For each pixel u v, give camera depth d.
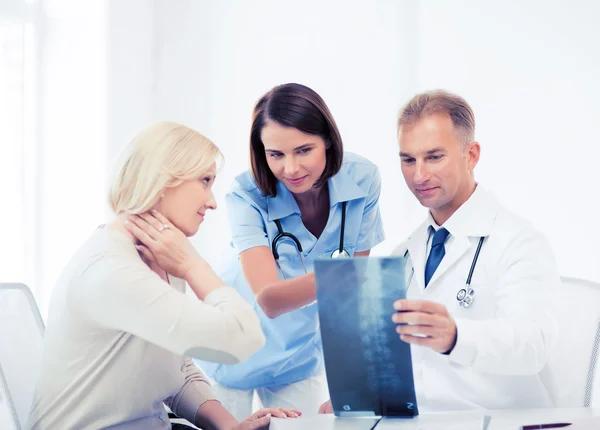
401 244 1.73
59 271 2.71
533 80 2.94
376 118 3.12
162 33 3.15
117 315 1.26
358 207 1.90
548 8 2.92
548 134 2.92
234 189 1.85
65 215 2.73
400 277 1.17
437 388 1.57
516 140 2.96
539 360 1.39
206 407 1.54
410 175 1.58
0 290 1.53
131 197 1.36
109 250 1.30
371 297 1.20
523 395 1.51
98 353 1.32
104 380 1.33
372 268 1.18
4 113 2.54
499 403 1.52
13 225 2.56
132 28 2.95
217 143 3.17
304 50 3.15
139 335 1.27
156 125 1.38
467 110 1.56
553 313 1.46
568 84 2.89
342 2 3.13
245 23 3.16
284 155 1.63
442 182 1.54
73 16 2.79
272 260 1.79
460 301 1.55
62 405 1.34
